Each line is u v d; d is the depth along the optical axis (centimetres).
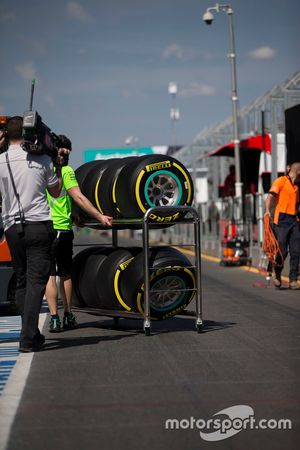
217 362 869
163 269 1054
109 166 1126
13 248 952
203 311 1327
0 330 1150
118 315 1092
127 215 1077
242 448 566
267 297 1542
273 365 850
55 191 968
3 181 949
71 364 866
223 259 2466
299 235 1669
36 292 945
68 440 584
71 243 1130
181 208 1045
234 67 2819
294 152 2112
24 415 652
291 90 2333
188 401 694
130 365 855
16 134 962
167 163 1061
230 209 2597
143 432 603
